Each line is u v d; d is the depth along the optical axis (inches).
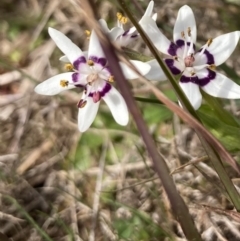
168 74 4.0
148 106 7.2
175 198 3.5
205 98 4.8
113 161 7.0
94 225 6.0
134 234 5.8
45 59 8.3
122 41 4.6
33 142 7.4
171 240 5.4
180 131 7.0
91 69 4.7
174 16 8.3
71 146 7.3
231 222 5.8
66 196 6.6
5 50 8.7
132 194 6.5
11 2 9.2
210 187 6.2
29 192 6.6
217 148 3.8
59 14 8.9
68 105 7.6
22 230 6.2
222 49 4.8
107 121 7.2
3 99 8.0
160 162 3.4
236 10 7.9
